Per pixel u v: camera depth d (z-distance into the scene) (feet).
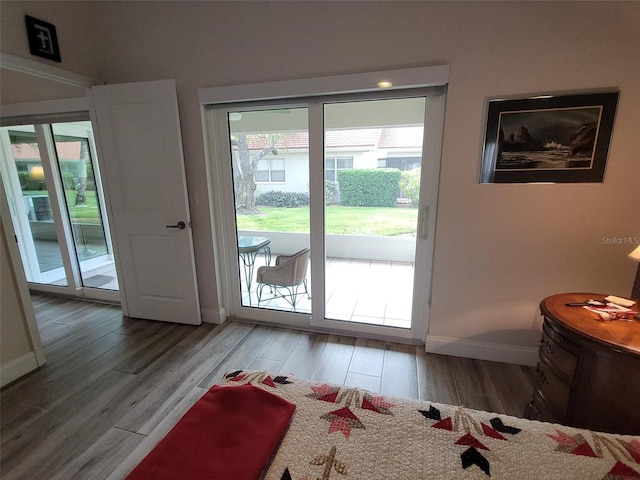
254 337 8.40
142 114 7.82
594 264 6.24
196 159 8.17
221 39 7.30
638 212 5.84
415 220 7.75
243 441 3.03
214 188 8.49
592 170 5.87
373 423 3.32
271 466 2.84
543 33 5.67
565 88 5.76
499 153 6.25
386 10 6.29
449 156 6.55
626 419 4.03
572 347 4.37
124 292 9.41
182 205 8.20
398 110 7.19
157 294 9.12
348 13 6.49
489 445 3.04
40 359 7.13
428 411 3.51
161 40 7.67
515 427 3.28
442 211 6.85
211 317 9.16
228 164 8.42
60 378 6.75
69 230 10.66
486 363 7.18
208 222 8.52
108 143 8.25
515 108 5.98
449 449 3.00
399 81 6.42
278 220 8.63
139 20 7.68
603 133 5.69
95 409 5.85
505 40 5.85
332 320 8.54
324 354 7.60
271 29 6.97
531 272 6.63
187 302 8.91
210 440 3.05
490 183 6.43
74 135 10.62
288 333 8.61
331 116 7.56
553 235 6.34
